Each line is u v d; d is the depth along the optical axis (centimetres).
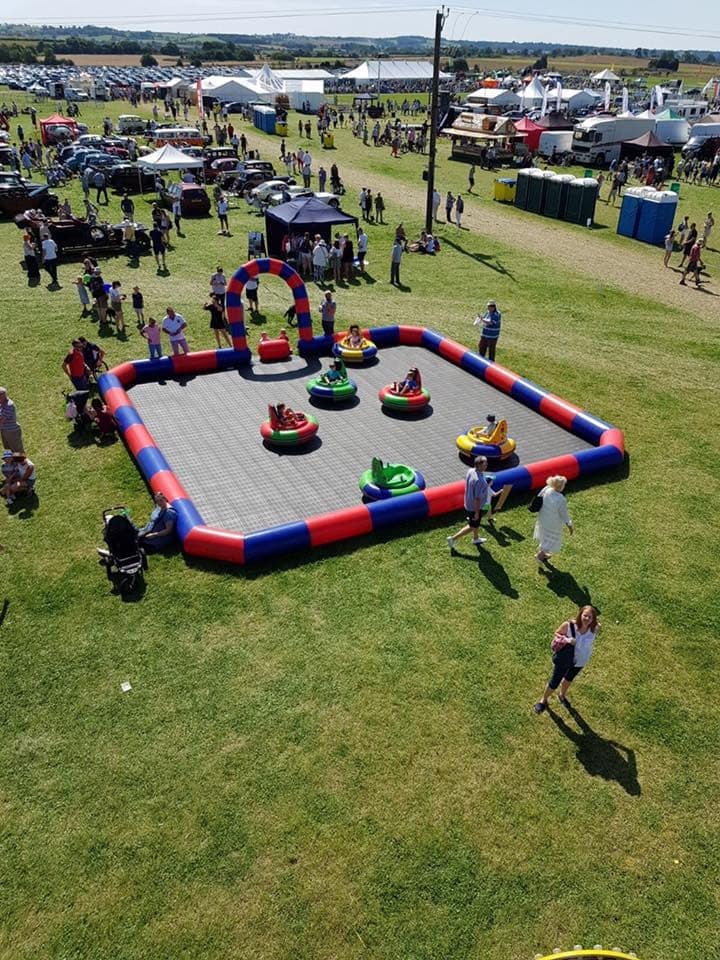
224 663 912
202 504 1227
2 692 865
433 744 812
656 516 1241
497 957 623
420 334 1980
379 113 7138
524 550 1142
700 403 1681
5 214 3161
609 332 2130
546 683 898
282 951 622
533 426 1545
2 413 1273
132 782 762
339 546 1136
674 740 832
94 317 2062
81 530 1158
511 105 6906
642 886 681
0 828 715
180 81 8112
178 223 2995
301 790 757
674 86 11131
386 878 677
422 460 1388
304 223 2431
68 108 6669
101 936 630
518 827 728
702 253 3011
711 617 1017
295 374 1772
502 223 3419
